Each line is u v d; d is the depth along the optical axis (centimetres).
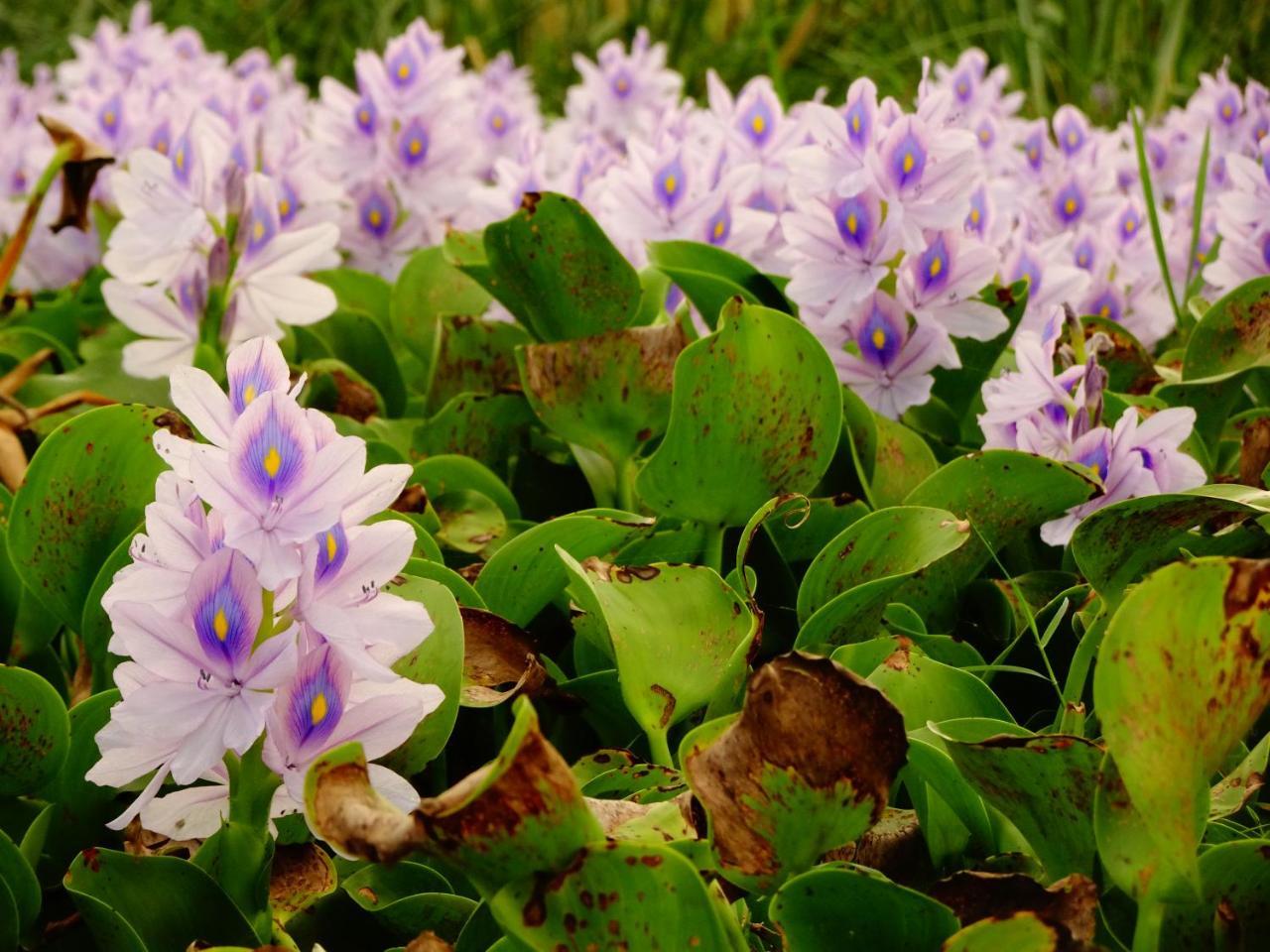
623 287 101
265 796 70
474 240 117
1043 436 91
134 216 105
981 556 90
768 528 89
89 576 85
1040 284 110
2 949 73
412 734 75
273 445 66
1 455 101
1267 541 88
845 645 83
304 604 67
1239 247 113
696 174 113
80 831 81
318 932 75
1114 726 65
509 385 110
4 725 76
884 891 65
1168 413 87
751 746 67
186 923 72
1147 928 66
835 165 97
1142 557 80
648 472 86
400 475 69
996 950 64
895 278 99
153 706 67
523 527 97
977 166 100
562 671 90
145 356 108
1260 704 67
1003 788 70
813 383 84
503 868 63
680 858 63
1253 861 67
